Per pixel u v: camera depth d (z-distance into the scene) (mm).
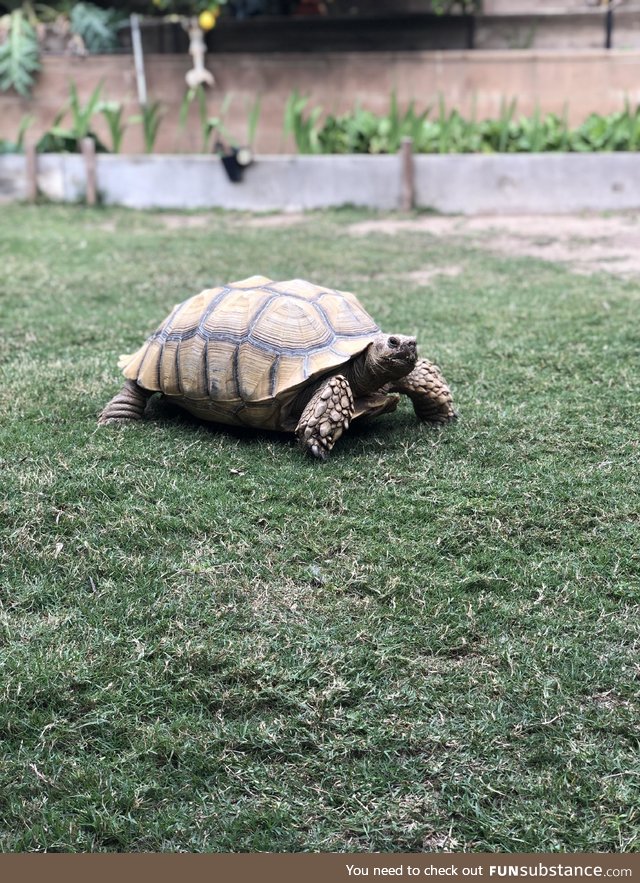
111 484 2197
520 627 1831
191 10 6543
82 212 5738
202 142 6836
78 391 2678
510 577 1945
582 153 5672
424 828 1509
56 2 7656
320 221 5445
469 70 6617
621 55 6449
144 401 2523
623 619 1843
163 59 6723
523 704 1678
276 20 7219
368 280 4004
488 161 5578
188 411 2494
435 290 3809
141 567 1968
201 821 1520
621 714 1657
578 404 2605
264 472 2262
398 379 2334
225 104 6504
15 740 1631
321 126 6801
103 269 4230
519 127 6051
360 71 6684
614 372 2818
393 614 1856
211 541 2047
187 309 2441
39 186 6059
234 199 5914
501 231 5098
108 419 2502
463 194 5656
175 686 1716
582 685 1708
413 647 1789
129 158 5922
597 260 4348
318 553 2006
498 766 1586
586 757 1593
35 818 1524
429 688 1709
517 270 4152
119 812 1533
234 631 1823
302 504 2154
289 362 2279
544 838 1493
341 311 2367
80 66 6816
